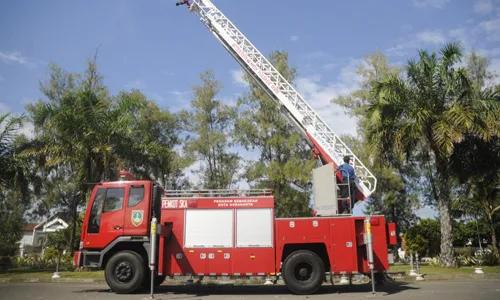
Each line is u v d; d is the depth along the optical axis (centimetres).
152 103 3045
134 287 1095
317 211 1156
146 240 1123
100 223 1145
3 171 1994
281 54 2927
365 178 1623
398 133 1717
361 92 2978
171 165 2781
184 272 1095
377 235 1082
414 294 988
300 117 1758
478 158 1886
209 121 2994
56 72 3030
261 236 1102
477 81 2800
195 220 1128
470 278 1512
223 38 1911
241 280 1491
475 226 4366
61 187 3183
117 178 2097
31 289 1244
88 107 1956
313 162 2698
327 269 1113
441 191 1842
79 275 1680
